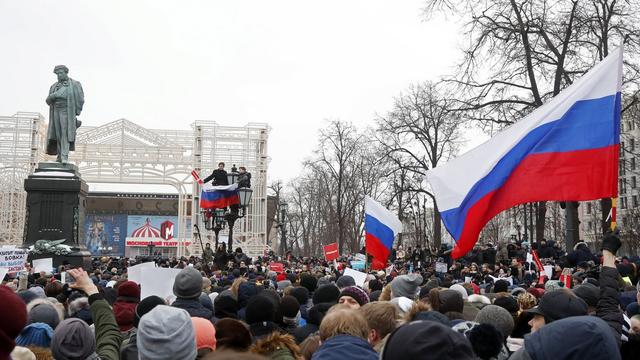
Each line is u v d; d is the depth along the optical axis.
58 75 24.92
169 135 44.84
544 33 26.53
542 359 3.29
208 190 20.55
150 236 66.62
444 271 20.47
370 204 14.82
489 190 8.32
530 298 7.22
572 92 8.23
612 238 5.73
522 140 8.32
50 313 6.30
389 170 44.66
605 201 26.38
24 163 42.56
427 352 2.64
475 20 28.11
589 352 3.23
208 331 5.12
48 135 24.73
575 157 8.05
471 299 8.77
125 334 6.95
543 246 21.72
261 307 6.04
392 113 42.00
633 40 26.17
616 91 8.01
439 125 40.66
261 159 43.47
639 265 14.39
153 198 67.75
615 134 7.89
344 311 4.41
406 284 7.72
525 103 28.17
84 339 4.85
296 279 14.64
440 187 8.62
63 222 23.83
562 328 3.32
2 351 3.06
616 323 5.43
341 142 50.06
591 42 26.80
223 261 19.77
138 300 7.29
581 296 6.48
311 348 5.34
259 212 42.94
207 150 43.38
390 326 5.09
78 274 5.79
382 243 14.62
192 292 6.69
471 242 8.38
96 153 43.47
